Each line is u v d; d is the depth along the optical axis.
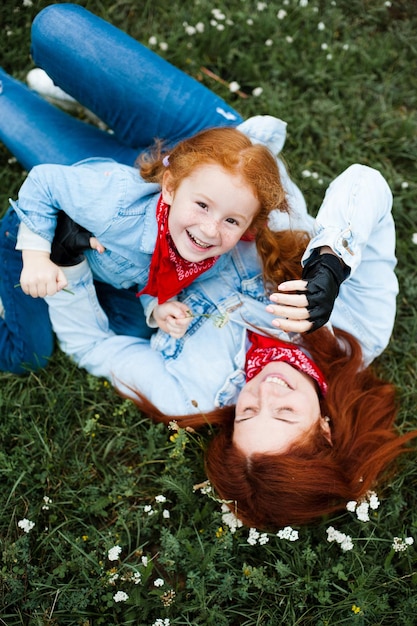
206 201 2.00
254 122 2.51
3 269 2.54
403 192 3.15
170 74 2.53
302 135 3.26
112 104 2.54
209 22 3.36
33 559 2.35
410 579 2.37
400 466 2.58
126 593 2.29
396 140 3.28
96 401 2.66
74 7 2.52
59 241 2.26
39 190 2.20
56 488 2.47
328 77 3.34
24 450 2.50
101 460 2.58
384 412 2.44
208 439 2.51
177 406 2.43
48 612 2.24
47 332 2.64
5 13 3.20
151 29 3.32
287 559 2.36
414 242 2.93
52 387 2.68
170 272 2.25
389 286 2.46
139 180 2.27
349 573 2.33
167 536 2.33
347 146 3.24
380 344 2.52
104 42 2.46
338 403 2.32
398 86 3.46
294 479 2.11
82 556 2.34
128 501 2.55
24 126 2.69
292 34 3.43
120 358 2.55
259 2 3.46
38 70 3.04
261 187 2.03
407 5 3.63
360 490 2.27
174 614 2.30
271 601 2.34
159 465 2.57
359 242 2.13
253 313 2.43
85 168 2.25
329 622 2.29
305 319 1.91
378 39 3.51
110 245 2.28
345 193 2.23
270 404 2.13
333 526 2.45
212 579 2.33
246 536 2.45
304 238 2.45
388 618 2.33
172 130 2.57
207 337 2.44
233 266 2.49
